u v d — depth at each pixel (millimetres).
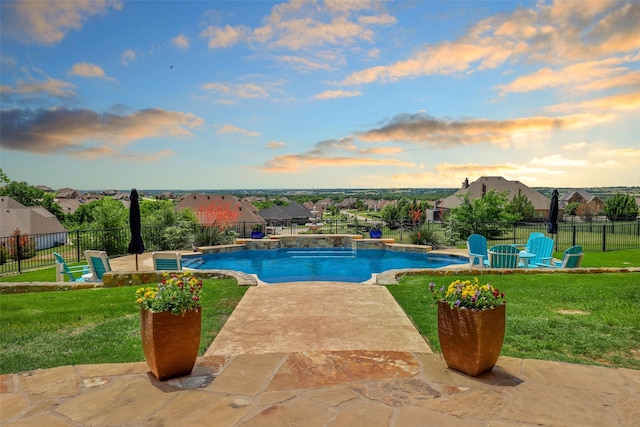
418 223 19234
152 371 3215
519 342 4191
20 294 7359
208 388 3008
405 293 6754
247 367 3434
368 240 16781
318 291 6949
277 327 4793
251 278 8227
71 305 6223
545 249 10578
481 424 2455
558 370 3352
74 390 3004
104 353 3965
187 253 14898
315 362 3543
